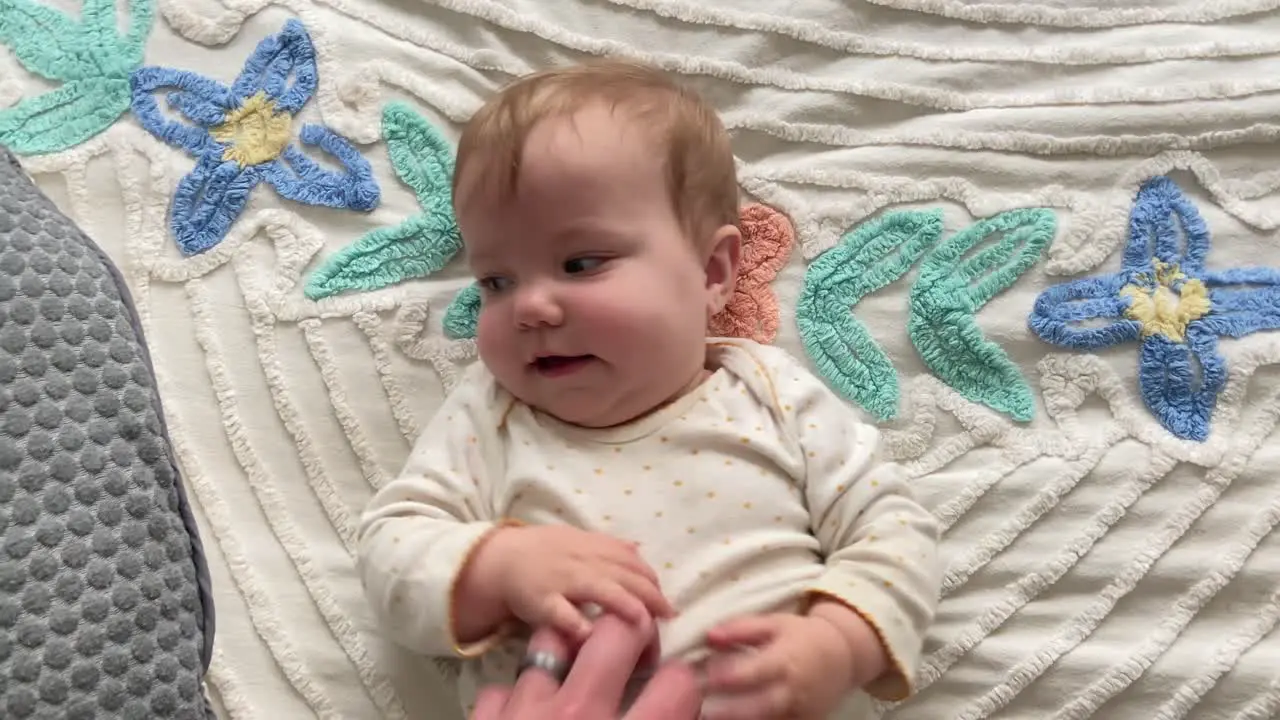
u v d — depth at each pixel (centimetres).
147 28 97
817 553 79
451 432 81
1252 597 81
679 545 75
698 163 81
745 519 76
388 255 92
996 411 88
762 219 93
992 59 95
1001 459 86
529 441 79
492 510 79
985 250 91
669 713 63
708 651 71
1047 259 90
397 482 79
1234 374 85
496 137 77
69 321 72
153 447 72
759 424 79
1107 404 87
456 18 98
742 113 95
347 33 97
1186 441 85
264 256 92
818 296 91
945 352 89
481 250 78
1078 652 81
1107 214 91
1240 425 85
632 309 75
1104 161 92
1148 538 83
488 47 97
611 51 96
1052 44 96
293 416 88
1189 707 79
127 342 74
